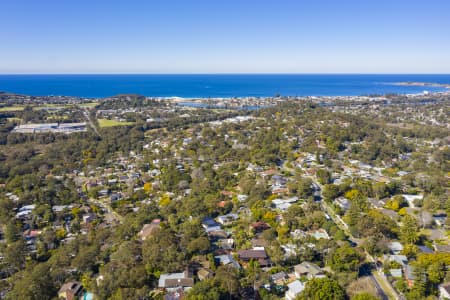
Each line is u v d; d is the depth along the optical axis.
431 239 88.75
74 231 103.56
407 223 89.19
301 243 86.38
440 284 67.50
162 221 104.12
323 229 93.81
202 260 79.50
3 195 127.62
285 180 135.38
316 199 119.00
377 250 81.00
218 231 95.00
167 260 75.00
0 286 73.62
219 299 62.50
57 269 77.38
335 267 74.00
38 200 123.88
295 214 101.06
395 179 135.38
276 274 73.88
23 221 109.38
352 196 114.12
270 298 65.62
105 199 130.50
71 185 140.50
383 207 109.00
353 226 92.81
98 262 82.31
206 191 125.81
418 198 112.38
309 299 62.44
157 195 130.88
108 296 67.00
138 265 74.50
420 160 155.62
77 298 69.44
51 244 94.56
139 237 93.69
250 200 113.00
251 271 74.44
